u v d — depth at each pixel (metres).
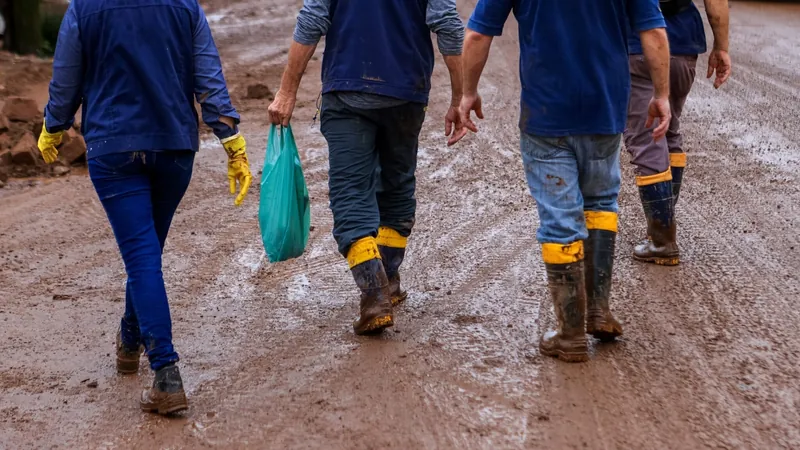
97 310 8.01
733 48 24.03
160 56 5.87
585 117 6.26
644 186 8.61
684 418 5.71
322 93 7.04
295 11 34.09
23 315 7.89
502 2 6.32
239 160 6.16
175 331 7.43
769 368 6.41
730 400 5.94
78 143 13.55
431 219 10.58
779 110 16.53
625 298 7.83
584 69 6.19
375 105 6.84
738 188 11.48
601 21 6.18
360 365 6.61
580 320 6.50
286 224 7.11
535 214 10.70
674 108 8.83
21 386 6.52
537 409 5.87
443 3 6.77
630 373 6.36
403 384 6.28
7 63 21.22
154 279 5.93
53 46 26.05
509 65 22.34
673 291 7.98
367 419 5.83
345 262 9.11
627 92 6.39
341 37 6.84
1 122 14.05
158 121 5.93
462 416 5.82
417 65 6.92
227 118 6.07
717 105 17.03
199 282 8.62
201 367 6.72
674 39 8.52
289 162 7.10
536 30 6.21
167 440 5.68
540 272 8.61
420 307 7.77
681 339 6.93
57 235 10.27
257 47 26.69
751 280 8.20
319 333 7.27
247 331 7.39
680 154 8.99
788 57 22.66
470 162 13.36
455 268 8.81
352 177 6.96
